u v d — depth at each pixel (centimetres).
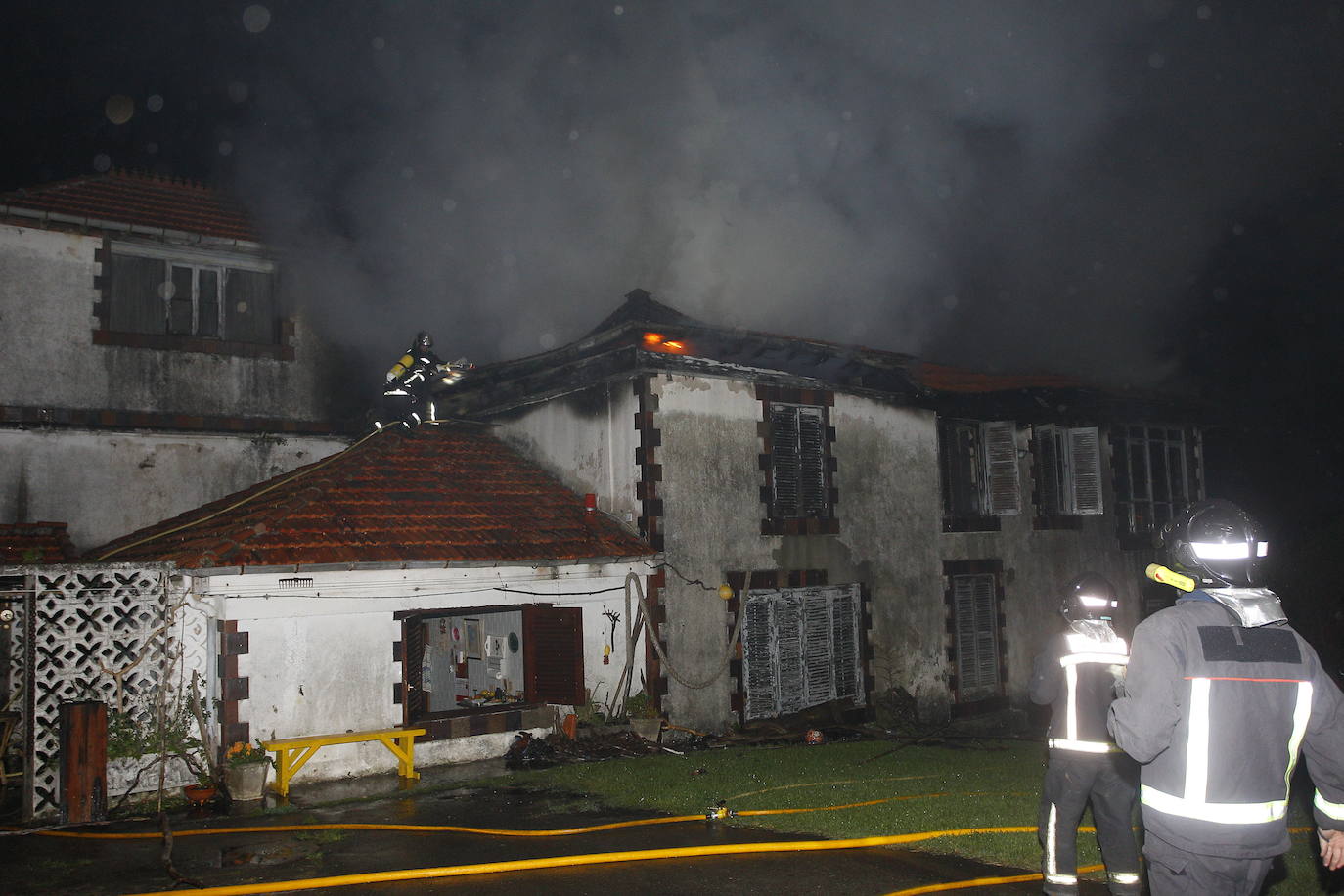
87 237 1275
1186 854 335
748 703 1263
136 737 910
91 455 1245
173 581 953
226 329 1375
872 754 1105
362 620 1019
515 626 1223
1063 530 1698
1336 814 337
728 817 754
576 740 1109
